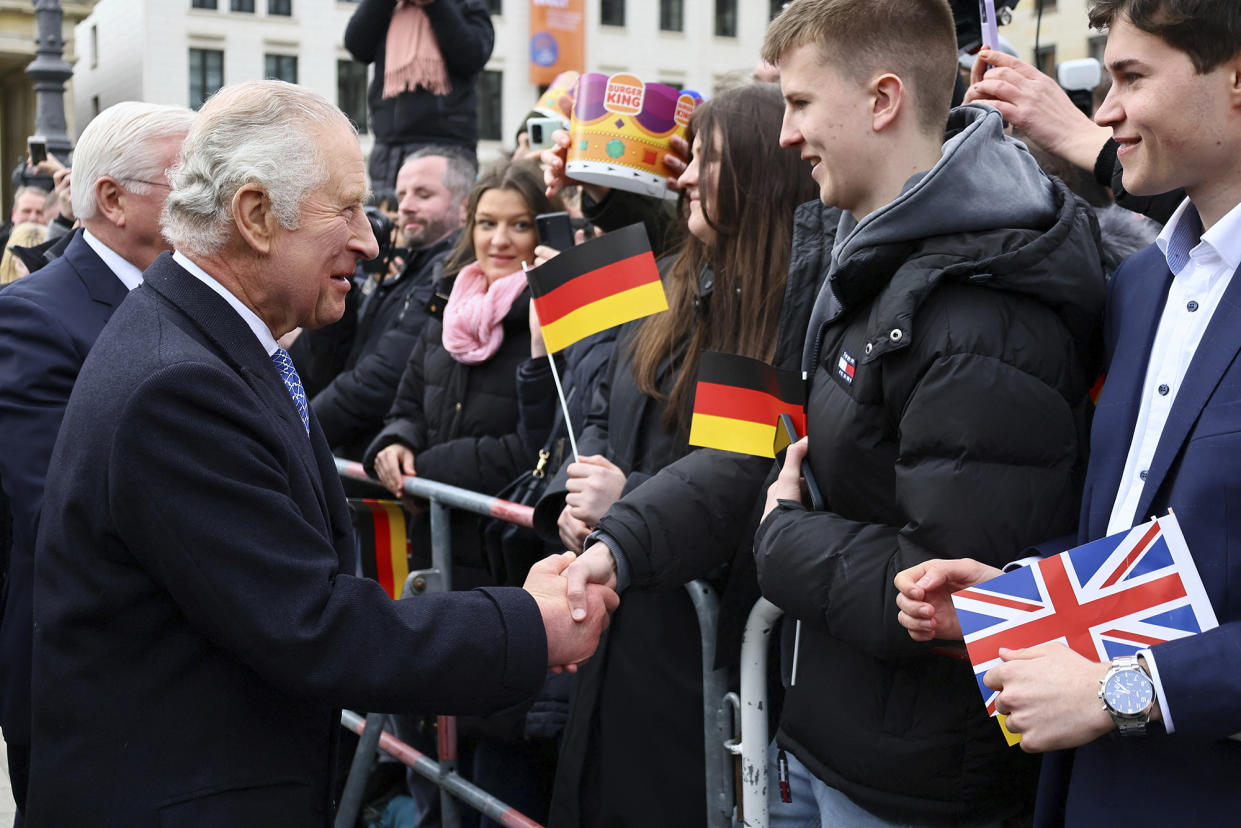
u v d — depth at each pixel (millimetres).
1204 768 1469
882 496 1847
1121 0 1518
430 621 1635
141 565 1574
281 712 1643
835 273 1860
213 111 1653
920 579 1646
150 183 2279
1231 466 1432
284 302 1692
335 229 1667
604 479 2369
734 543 2182
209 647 1600
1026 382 1695
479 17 5465
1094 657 1477
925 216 1764
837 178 1961
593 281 2395
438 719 2951
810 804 2170
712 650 2246
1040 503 1689
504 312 3209
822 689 1941
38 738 1631
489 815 2814
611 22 28375
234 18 25641
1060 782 1692
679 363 2428
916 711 1834
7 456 2121
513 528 2871
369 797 3625
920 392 1723
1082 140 2205
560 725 2729
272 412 1670
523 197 3307
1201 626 1424
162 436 1534
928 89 1937
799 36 1951
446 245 3900
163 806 1561
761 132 2305
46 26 8773
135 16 24797
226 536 1532
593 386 2859
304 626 1548
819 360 2006
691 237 2498
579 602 1812
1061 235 1740
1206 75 1460
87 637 1593
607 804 2381
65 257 2326
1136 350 1628
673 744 2334
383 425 3771
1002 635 1524
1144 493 1520
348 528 1854
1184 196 1990
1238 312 1479
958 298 1729
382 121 5500
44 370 2160
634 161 2801
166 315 1635
